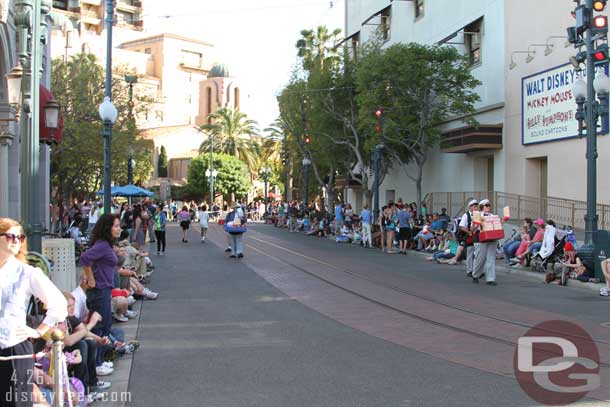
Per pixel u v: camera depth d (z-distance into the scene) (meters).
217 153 76.94
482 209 16.11
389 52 29.16
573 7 23.23
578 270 15.67
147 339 9.55
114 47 100.50
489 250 15.86
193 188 76.50
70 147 32.19
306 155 43.66
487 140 27.47
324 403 6.35
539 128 24.95
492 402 6.34
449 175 32.88
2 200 16.64
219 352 8.66
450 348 8.80
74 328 6.70
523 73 26.12
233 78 104.31
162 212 24.55
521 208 25.58
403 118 29.06
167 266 20.08
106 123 18.25
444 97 28.66
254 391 6.80
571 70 22.95
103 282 8.12
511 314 11.49
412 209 29.92
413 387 6.90
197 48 104.94
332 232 37.88
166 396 6.68
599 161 21.72
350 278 16.86
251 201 84.75
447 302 12.90
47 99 14.77
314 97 36.78
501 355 8.34
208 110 103.69
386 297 13.55
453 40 31.81
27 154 9.66
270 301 13.13
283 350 8.75
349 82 35.88
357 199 48.00
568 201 23.02
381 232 27.05
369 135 31.50
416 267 19.94
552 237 17.31
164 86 100.06
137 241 18.84
